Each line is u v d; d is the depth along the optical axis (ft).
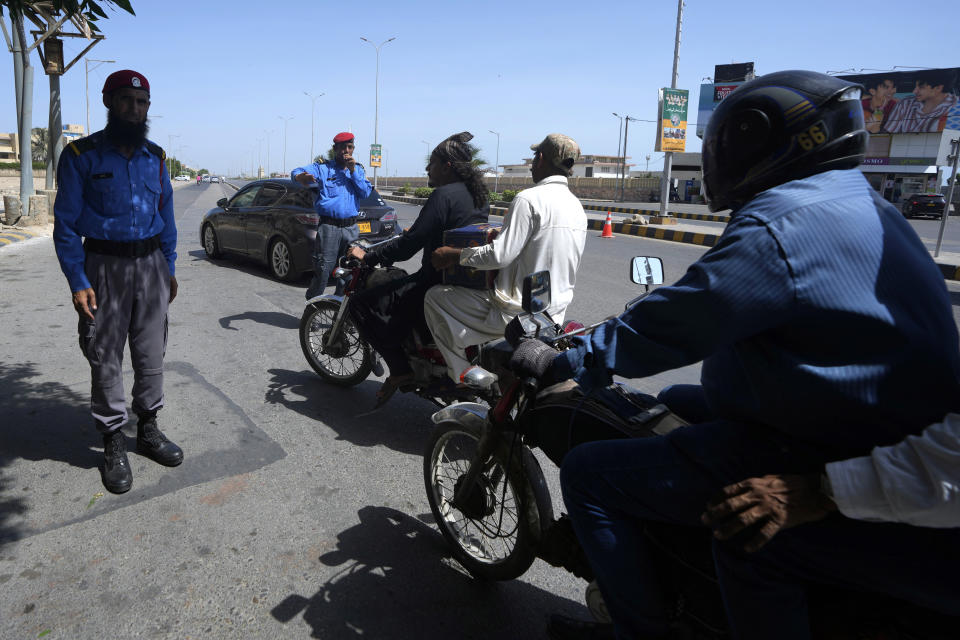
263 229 28.76
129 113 9.62
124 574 8.21
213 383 15.02
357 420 13.24
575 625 6.98
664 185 64.80
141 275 10.20
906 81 120.67
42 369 15.37
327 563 8.59
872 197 4.51
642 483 5.31
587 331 6.23
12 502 9.71
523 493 7.27
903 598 4.44
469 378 8.14
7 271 27.84
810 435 4.46
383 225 29.55
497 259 9.97
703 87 149.07
